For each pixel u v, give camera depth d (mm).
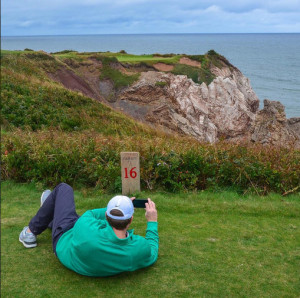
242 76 63188
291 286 3375
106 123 19141
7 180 6988
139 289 3277
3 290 3242
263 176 6914
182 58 57250
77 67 48906
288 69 131625
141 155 7398
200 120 45531
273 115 22344
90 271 3359
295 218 5191
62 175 7043
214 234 4520
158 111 43625
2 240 4277
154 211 3852
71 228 3598
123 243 3293
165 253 3971
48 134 9305
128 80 47969
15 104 17125
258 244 4250
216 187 6789
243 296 3207
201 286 3344
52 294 3191
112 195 6332
